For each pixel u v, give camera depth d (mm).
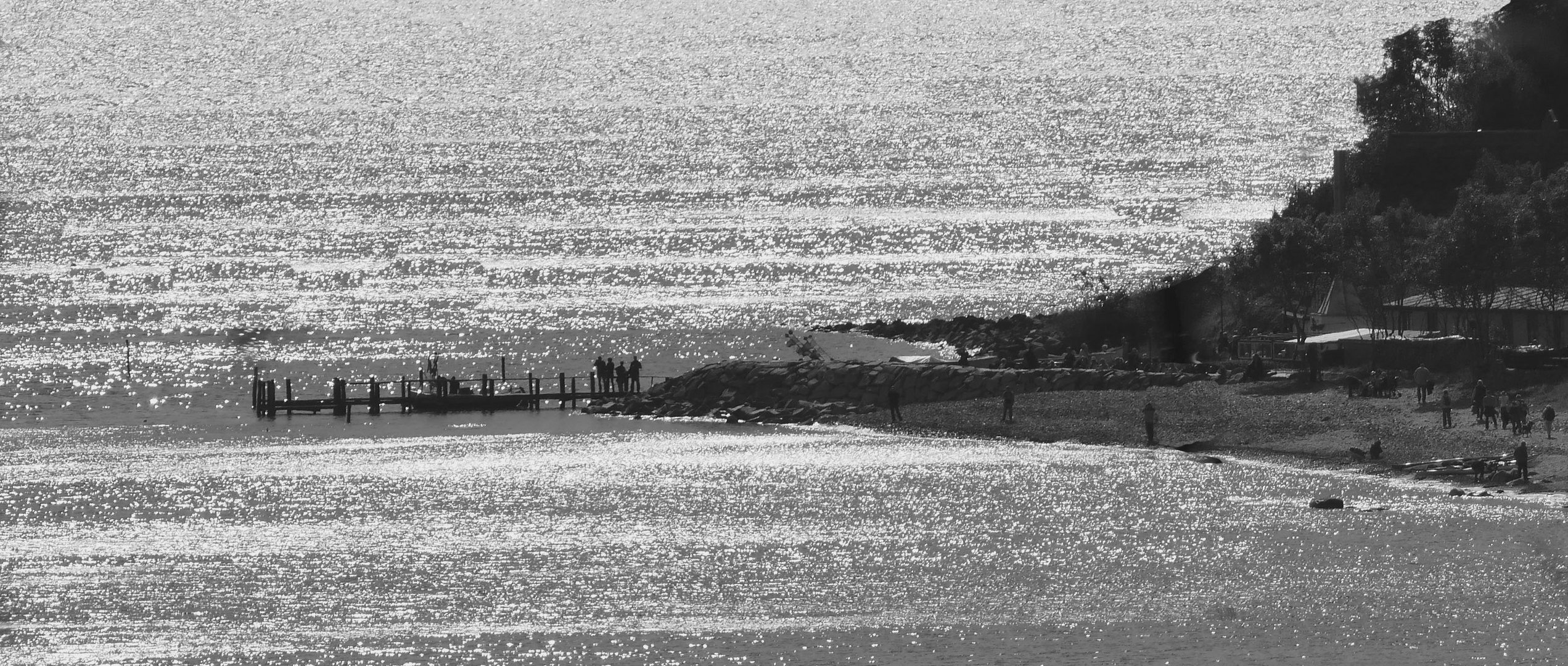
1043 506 157250
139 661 114938
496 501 170000
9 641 119562
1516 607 117938
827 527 152000
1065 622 118875
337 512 165625
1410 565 129250
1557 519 142250
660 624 121062
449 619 123688
